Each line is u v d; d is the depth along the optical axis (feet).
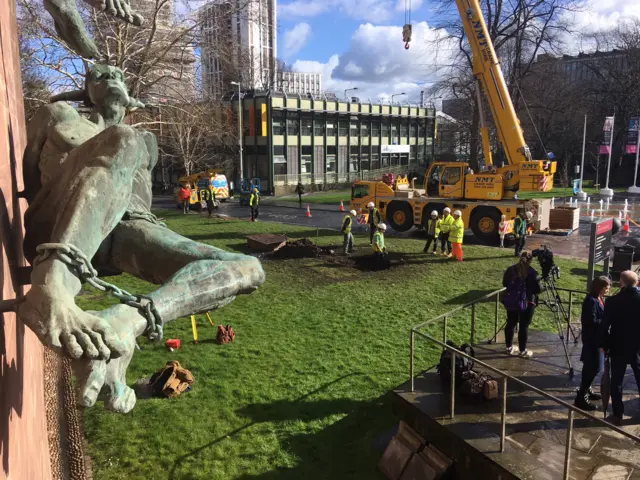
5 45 9.73
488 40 64.34
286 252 54.65
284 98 150.41
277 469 18.53
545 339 25.84
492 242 64.54
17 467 7.55
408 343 29.53
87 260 5.84
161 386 23.77
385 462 18.47
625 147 154.10
